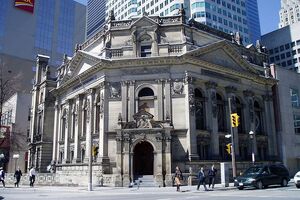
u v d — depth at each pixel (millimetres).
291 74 58250
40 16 120688
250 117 49000
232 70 46906
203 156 41781
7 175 50219
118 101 42094
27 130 72312
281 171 31734
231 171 41875
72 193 28312
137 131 38469
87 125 45844
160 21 44812
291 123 55094
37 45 117312
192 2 101875
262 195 21609
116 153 38938
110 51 43594
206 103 43688
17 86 80938
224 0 107938
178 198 20812
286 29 107438
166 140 38031
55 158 54844
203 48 43344
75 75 52219
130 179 37281
